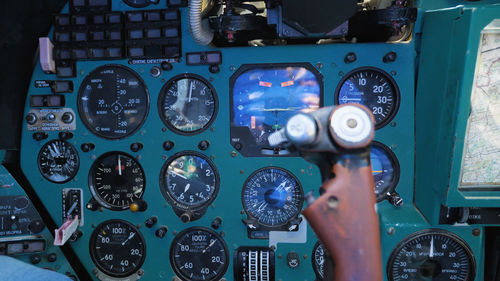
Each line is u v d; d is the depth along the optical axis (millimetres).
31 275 169
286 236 421
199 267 440
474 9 288
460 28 309
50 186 443
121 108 436
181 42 420
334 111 158
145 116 430
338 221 155
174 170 437
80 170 439
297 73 418
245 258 427
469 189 335
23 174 445
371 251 153
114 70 433
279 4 342
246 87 424
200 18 354
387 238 386
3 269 172
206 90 426
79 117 436
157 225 436
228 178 424
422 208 387
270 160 418
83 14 422
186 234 438
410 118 406
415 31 397
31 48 438
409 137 407
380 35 406
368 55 406
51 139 438
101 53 426
